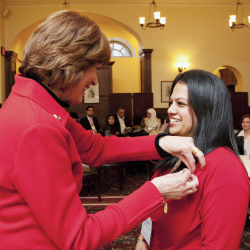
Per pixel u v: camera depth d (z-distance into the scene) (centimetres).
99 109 895
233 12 879
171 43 873
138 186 490
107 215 71
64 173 68
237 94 873
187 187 78
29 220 69
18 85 79
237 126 875
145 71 867
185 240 89
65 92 81
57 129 71
